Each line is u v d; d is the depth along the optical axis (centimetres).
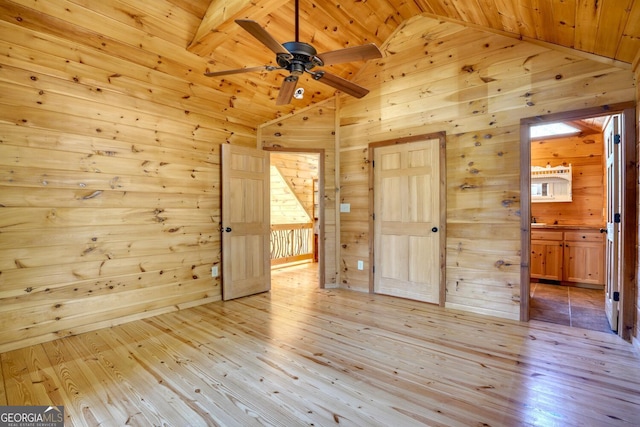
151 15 275
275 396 196
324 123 461
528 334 290
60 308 285
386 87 418
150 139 341
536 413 179
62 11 245
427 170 385
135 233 331
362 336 288
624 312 277
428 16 379
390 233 418
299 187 714
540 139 521
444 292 370
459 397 195
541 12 260
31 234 269
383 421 173
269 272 450
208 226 396
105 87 305
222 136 408
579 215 504
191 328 309
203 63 334
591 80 289
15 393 199
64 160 284
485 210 344
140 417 176
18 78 258
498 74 337
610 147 314
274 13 313
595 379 214
